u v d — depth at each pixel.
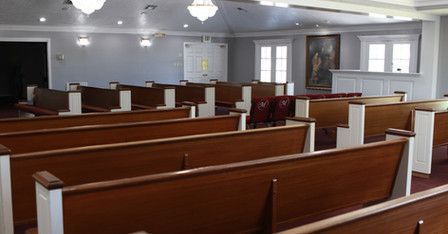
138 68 13.80
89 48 12.87
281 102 8.01
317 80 13.06
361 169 3.45
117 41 13.32
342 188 3.37
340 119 7.54
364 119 6.15
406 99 8.82
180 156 3.54
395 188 3.79
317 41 12.95
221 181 2.69
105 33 13.08
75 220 2.27
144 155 3.35
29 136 3.78
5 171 2.84
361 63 11.92
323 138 8.12
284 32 13.81
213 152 3.73
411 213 2.26
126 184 2.36
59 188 2.16
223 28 14.59
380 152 3.54
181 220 2.60
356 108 5.93
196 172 2.57
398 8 8.28
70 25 12.27
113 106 8.03
